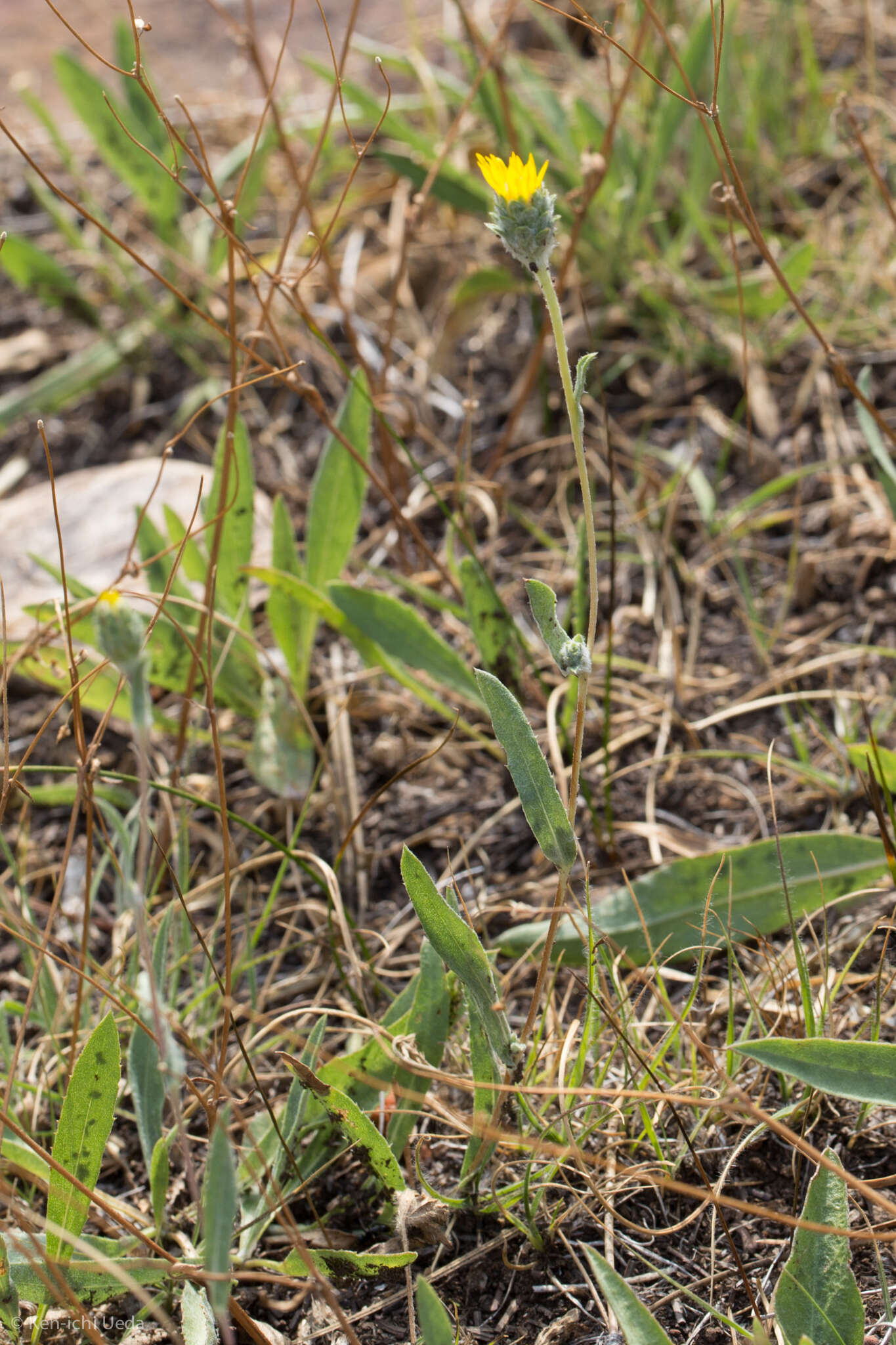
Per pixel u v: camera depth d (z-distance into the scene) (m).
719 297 1.89
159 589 1.50
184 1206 1.35
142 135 2.04
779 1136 1.34
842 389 1.83
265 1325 1.31
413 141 1.95
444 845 1.48
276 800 1.50
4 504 1.89
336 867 1.40
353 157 2.38
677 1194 1.33
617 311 2.01
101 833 1.42
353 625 1.47
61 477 2.05
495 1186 1.32
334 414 2.02
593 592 1.27
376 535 1.83
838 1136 1.34
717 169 2.02
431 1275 1.32
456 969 1.29
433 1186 1.34
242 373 1.47
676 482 1.61
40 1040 1.40
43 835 1.51
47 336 2.32
